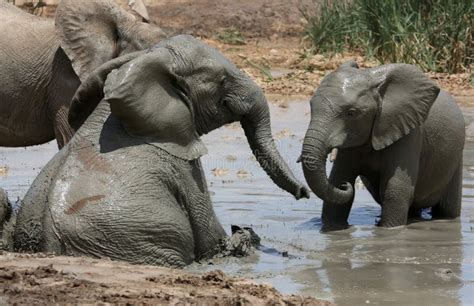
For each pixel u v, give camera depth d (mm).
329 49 34250
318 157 14695
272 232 14430
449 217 16031
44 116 16328
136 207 12086
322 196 14773
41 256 11625
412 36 32125
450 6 31844
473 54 31797
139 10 18312
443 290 11562
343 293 11383
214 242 12969
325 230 14695
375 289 11578
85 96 12867
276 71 32719
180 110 12578
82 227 11922
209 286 10812
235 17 40031
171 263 12258
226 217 15258
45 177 12539
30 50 16172
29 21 16469
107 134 12516
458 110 16203
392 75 15219
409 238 14359
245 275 12125
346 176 15516
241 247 13055
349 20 34250
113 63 12734
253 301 10352
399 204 15156
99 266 11320
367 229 14859
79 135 12633
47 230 11969
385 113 15133
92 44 15836
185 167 12625
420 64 31734
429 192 15898
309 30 35094
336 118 14859
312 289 11531
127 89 12141
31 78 16141
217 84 12906
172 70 12516
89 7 15953
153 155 12414
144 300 10055
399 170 15211
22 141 16547
